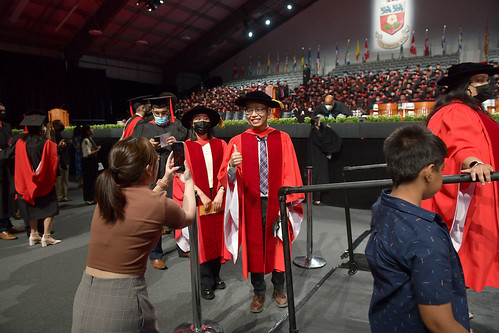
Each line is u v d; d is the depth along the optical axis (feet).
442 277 2.86
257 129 8.38
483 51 56.29
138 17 60.49
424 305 2.88
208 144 9.43
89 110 63.98
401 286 3.16
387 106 19.69
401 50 62.80
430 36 60.75
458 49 57.31
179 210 4.84
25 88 55.16
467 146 5.22
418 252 2.96
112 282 4.26
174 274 10.71
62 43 61.72
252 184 8.08
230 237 8.49
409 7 62.18
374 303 3.48
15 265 11.69
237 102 8.43
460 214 5.55
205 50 76.79
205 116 9.34
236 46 83.41
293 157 8.37
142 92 76.84
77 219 17.99
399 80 50.29
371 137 16.96
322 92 54.08
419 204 3.45
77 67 61.98
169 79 82.23
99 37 63.87
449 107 5.72
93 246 4.46
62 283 10.27
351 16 68.49
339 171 18.20
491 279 5.64
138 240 4.36
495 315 7.18
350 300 8.47
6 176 14.52
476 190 5.47
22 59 54.70
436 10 59.72
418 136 3.37
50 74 57.98
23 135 13.35
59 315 8.44
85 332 4.20
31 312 8.58
